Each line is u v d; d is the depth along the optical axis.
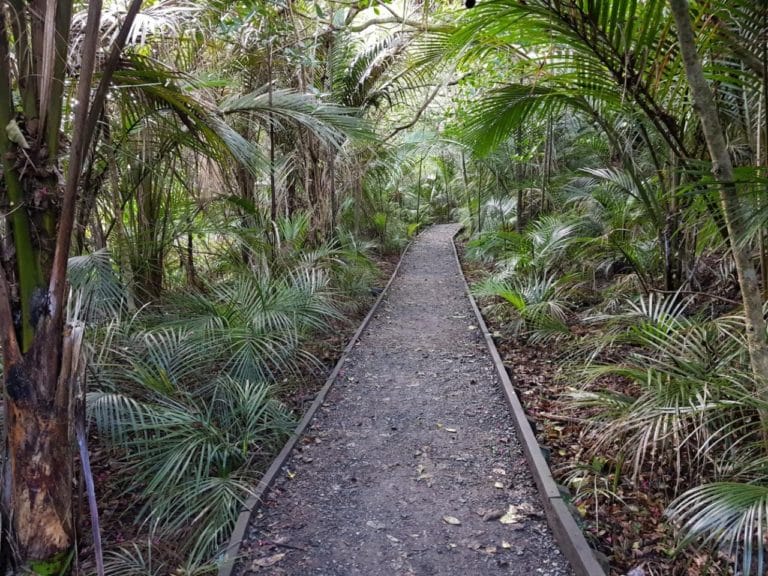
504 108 3.77
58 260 1.75
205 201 4.85
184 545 2.30
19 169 1.71
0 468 1.89
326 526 2.52
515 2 2.53
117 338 3.37
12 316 1.75
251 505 2.56
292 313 4.28
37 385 1.78
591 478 2.74
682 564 2.13
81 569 2.10
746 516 1.74
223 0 4.02
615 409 2.71
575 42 2.71
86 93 1.67
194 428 2.88
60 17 1.78
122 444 2.73
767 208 2.02
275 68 6.07
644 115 3.14
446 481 2.91
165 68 3.03
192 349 3.48
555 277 6.05
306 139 6.73
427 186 20.14
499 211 9.84
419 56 6.76
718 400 2.29
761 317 2.21
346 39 7.11
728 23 2.48
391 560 2.28
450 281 9.18
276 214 6.40
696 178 3.21
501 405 3.92
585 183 6.97
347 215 9.37
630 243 4.91
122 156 3.88
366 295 7.54
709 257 4.56
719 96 3.12
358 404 3.98
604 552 2.25
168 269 4.96
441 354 5.20
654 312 3.35
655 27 2.52
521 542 2.38
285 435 3.38
